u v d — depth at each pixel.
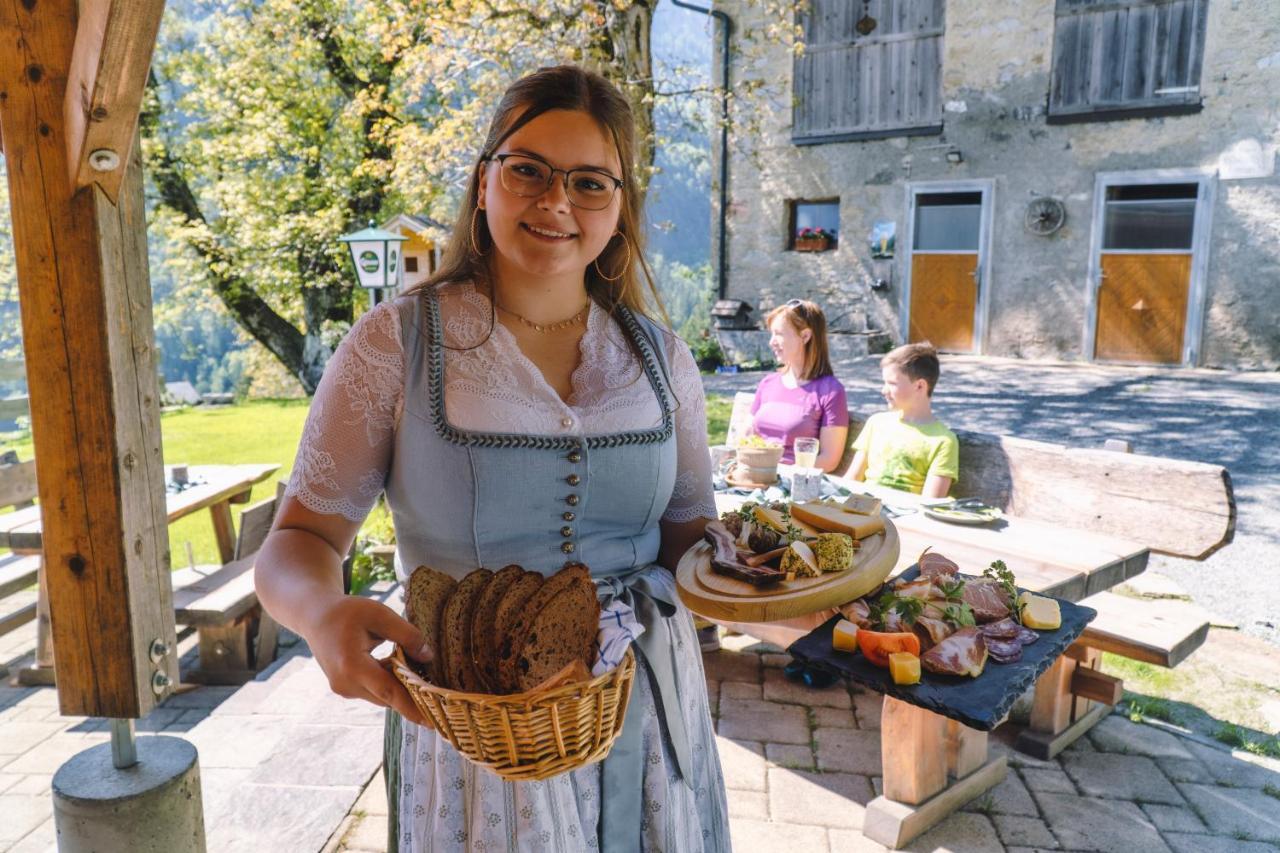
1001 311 13.03
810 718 3.36
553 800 1.21
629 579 1.36
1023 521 3.27
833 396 4.37
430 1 8.68
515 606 1.03
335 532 1.25
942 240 13.44
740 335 14.59
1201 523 3.33
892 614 1.96
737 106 13.85
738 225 14.64
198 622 3.92
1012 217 12.77
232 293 18.86
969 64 12.72
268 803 2.68
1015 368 12.14
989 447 4.05
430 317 1.25
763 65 14.10
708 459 1.57
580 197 1.21
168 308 20.69
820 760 3.07
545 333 1.33
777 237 14.41
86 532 1.75
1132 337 12.31
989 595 2.06
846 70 13.56
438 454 1.22
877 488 3.72
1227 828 2.70
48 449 1.71
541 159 1.19
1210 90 11.35
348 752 2.96
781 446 3.85
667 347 1.44
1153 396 10.03
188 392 18.92
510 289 1.31
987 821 2.72
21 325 1.67
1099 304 12.45
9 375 6.85
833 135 13.70
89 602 1.78
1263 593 4.79
